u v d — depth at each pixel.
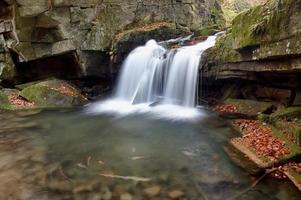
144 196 5.55
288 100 9.47
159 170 6.50
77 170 6.50
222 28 17.45
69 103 12.15
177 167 6.63
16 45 12.60
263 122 8.86
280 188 5.76
